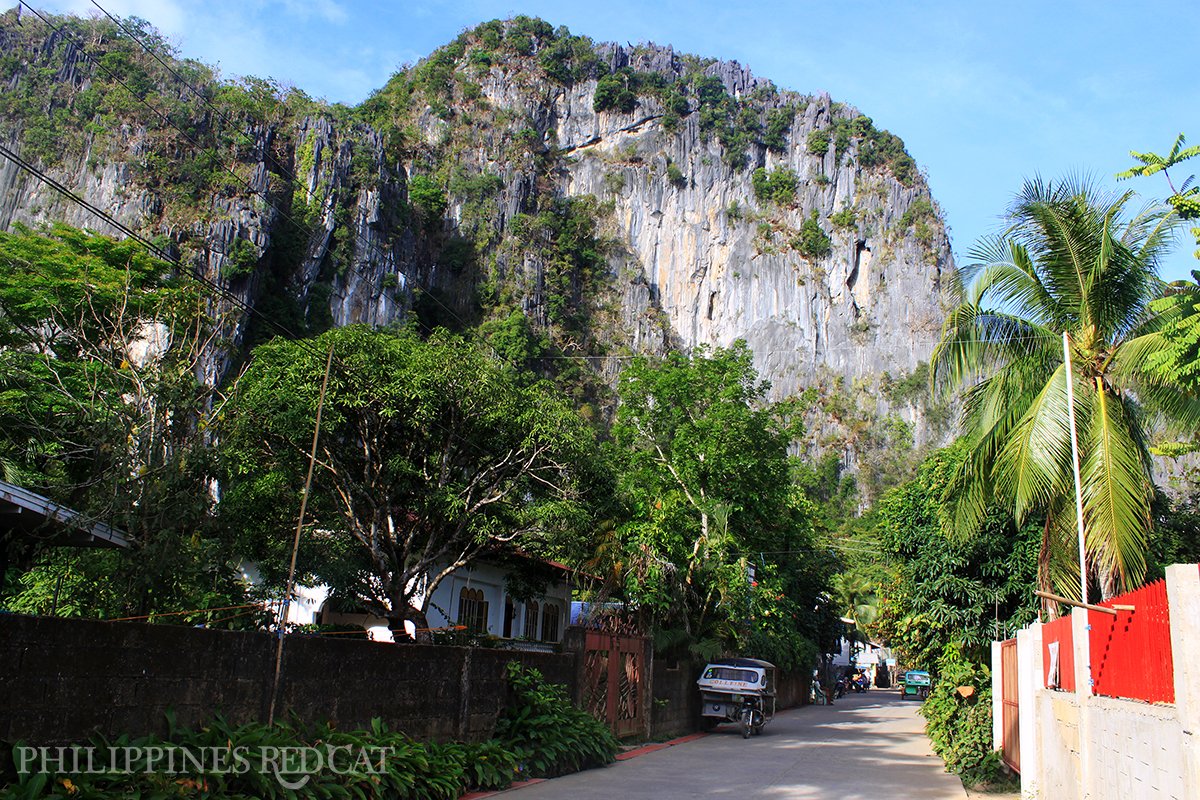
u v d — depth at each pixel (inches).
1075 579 525.3
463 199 4133.9
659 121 5300.2
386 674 426.6
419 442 723.4
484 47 5191.9
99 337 764.0
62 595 561.3
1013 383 551.8
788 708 1374.3
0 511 412.8
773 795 456.4
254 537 671.8
